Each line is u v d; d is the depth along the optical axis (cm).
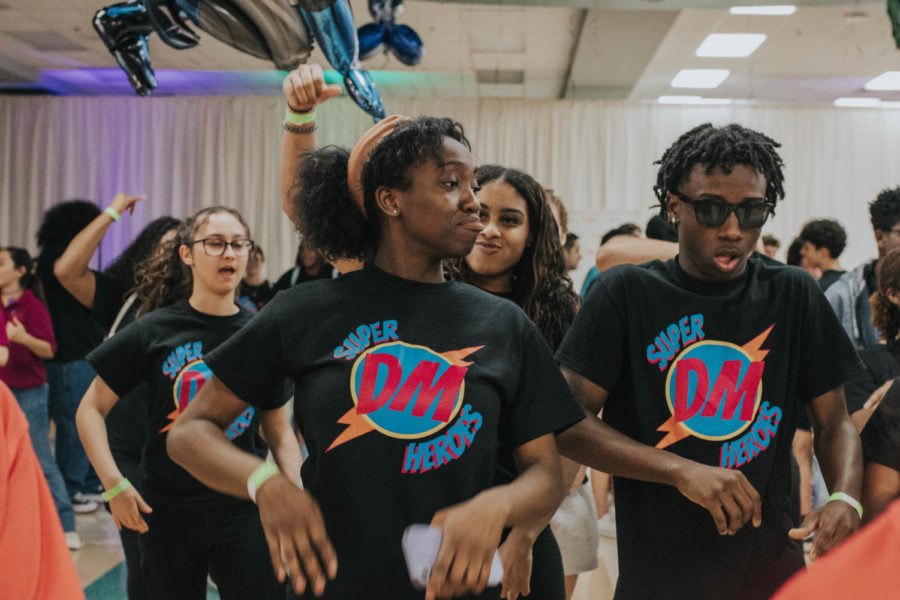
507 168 213
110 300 401
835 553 53
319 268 526
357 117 1106
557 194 1113
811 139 1098
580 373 167
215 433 129
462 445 126
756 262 176
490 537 111
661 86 1025
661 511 163
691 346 166
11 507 98
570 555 251
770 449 163
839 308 386
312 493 128
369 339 130
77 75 1082
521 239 209
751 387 163
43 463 468
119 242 1146
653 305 168
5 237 1149
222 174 1146
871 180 1095
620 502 171
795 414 170
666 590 162
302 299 134
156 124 1152
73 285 396
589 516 257
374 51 512
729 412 163
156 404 247
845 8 725
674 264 174
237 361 131
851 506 154
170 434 133
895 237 290
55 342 493
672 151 173
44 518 101
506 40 864
